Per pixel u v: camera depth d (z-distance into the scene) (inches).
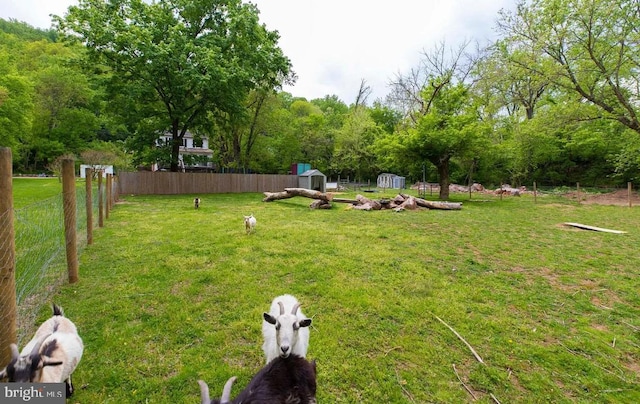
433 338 144.7
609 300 190.1
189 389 109.6
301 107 1980.8
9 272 105.8
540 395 111.6
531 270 239.3
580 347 140.6
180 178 920.3
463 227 401.1
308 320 104.3
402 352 133.8
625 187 1101.7
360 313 165.8
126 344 133.7
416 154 813.2
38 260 223.5
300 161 1606.8
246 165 1382.9
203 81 729.6
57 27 724.0
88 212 280.1
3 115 968.3
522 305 179.9
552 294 196.4
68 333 102.6
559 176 1251.8
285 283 204.2
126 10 787.4
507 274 229.0
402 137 815.1
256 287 196.2
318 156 1619.1
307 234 340.5
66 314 157.2
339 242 307.6
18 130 1019.3
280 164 1585.9
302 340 110.1
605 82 685.9
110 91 820.0
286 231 354.3
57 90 1560.0
